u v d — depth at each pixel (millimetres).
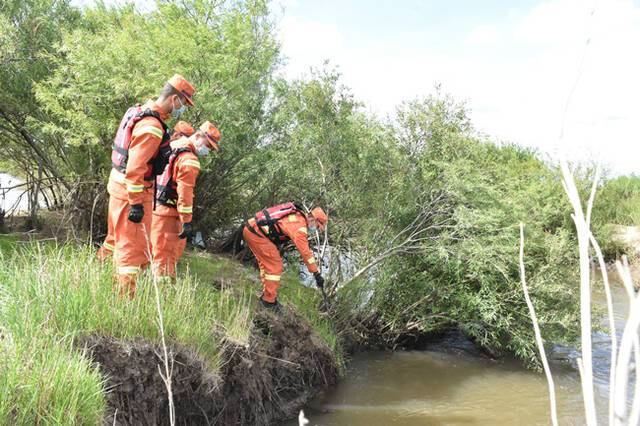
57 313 3783
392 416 5426
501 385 6402
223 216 7973
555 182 9266
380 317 7645
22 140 6781
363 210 7250
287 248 8133
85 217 6273
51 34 6469
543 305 6953
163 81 5457
